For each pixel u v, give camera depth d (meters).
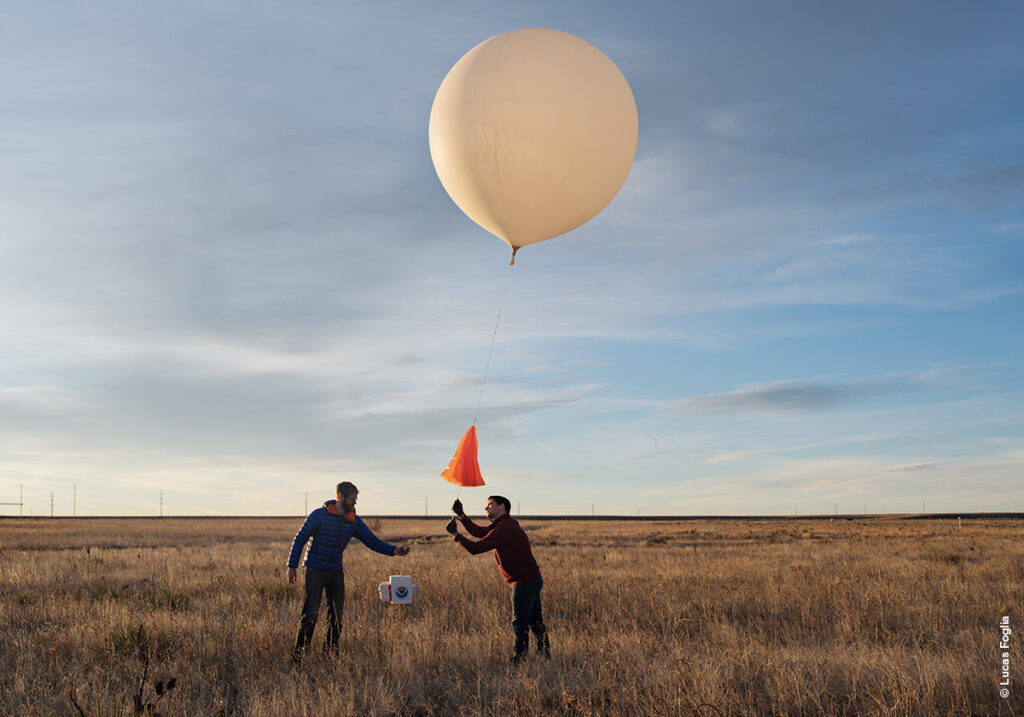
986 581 13.39
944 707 5.82
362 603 10.98
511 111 7.36
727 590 11.45
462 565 17.02
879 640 8.50
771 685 6.37
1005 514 126.25
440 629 8.68
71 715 5.62
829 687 6.43
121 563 19.78
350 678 6.52
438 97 8.08
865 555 21.45
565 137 7.39
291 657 7.52
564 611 10.61
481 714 5.80
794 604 10.24
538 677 6.69
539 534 44.25
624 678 6.70
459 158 7.75
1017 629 8.70
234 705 6.18
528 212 7.75
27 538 38.38
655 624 9.59
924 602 10.44
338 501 7.96
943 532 41.38
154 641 7.78
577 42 7.80
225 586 13.48
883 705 5.56
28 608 10.45
